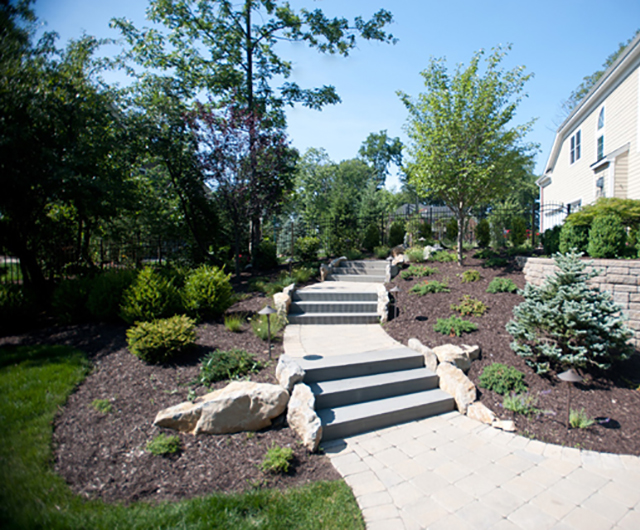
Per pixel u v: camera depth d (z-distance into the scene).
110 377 4.54
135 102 10.44
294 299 8.43
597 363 5.02
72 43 8.28
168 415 3.71
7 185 6.62
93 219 9.75
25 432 3.46
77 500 2.84
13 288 6.89
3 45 6.44
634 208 8.31
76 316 6.58
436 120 9.78
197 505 2.90
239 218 11.05
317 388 4.73
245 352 5.19
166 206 12.44
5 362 4.92
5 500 2.75
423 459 3.79
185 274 7.99
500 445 4.08
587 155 14.55
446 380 5.17
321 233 15.26
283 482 3.30
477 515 2.98
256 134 10.49
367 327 7.32
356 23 13.94
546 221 19.36
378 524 2.87
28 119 6.82
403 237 14.09
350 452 3.91
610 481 3.45
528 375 5.34
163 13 13.02
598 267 7.00
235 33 13.70
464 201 10.23
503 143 9.78
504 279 8.16
